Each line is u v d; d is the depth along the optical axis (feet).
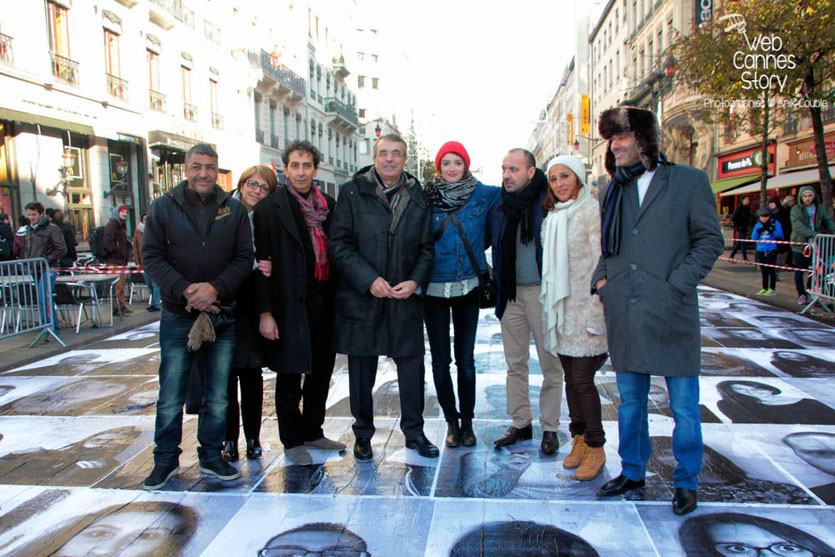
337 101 122.72
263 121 87.66
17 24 40.29
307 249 10.69
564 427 12.73
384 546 8.09
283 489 9.92
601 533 8.32
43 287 22.91
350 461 11.09
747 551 7.75
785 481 9.78
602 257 9.59
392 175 10.78
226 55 73.61
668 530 8.34
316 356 11.25
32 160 42.52
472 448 11.64
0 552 8.06
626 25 104.83
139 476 10.53
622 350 9.08
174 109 61.67
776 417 12.91
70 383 17.02
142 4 55.06
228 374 10.41
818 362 17.54
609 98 122.42
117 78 51.65
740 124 43.75
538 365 17.88
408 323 10.79
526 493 9.61
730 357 18.22
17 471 10.83
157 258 9.71
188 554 7.97
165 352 10.02
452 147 11.07
